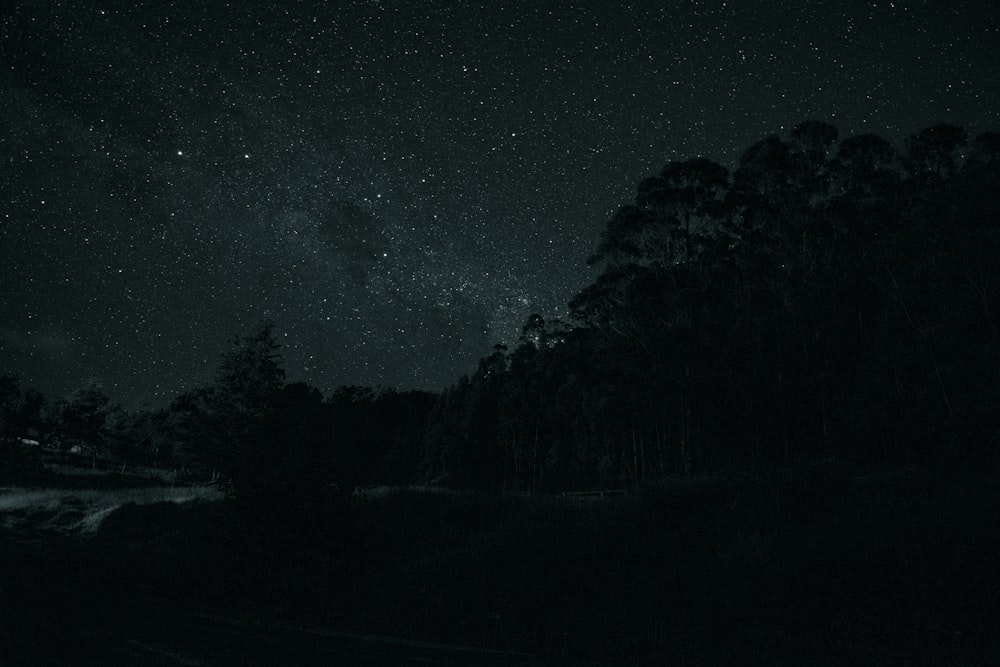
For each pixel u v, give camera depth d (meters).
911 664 8.62
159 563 15.55
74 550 19.48
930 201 37.56
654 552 14.81
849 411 32.16
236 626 8.77
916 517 13.03
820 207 45.28
